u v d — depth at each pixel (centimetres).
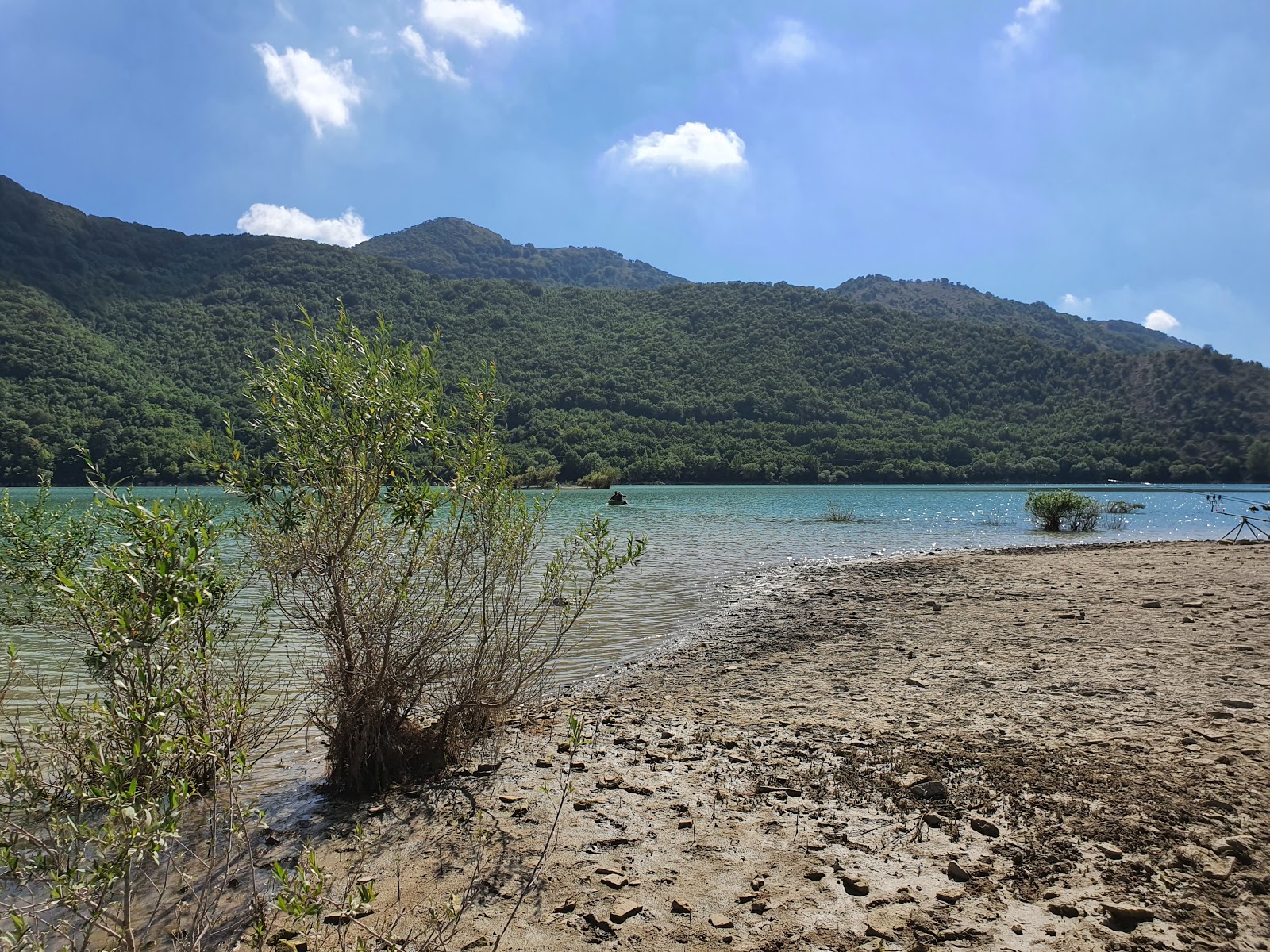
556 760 592
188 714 410
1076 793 475
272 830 483
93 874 297
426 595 574
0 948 313
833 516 3872
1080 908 349
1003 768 524
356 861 435
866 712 684
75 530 520
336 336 545
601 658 993
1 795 399
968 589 1448
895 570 1797
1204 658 824
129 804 315
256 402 536
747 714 703
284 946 350
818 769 548
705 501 6012
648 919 361
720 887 388
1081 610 1167
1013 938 330
